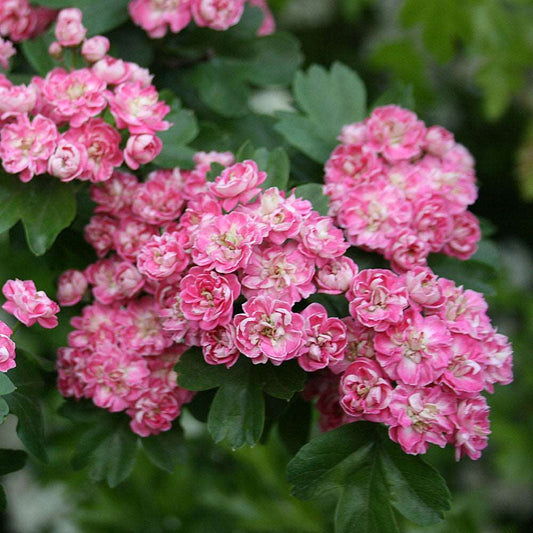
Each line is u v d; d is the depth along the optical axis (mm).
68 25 393
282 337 357
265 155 387
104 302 388
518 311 687
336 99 424
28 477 620
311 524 497
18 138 379
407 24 508
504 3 544
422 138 400
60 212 382
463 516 482
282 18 682
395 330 362
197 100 437
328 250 365
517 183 736
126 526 516
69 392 388
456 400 361
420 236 386
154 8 412
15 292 365
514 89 540
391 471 364
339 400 376
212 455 547
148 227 390
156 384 381
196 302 361
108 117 395
